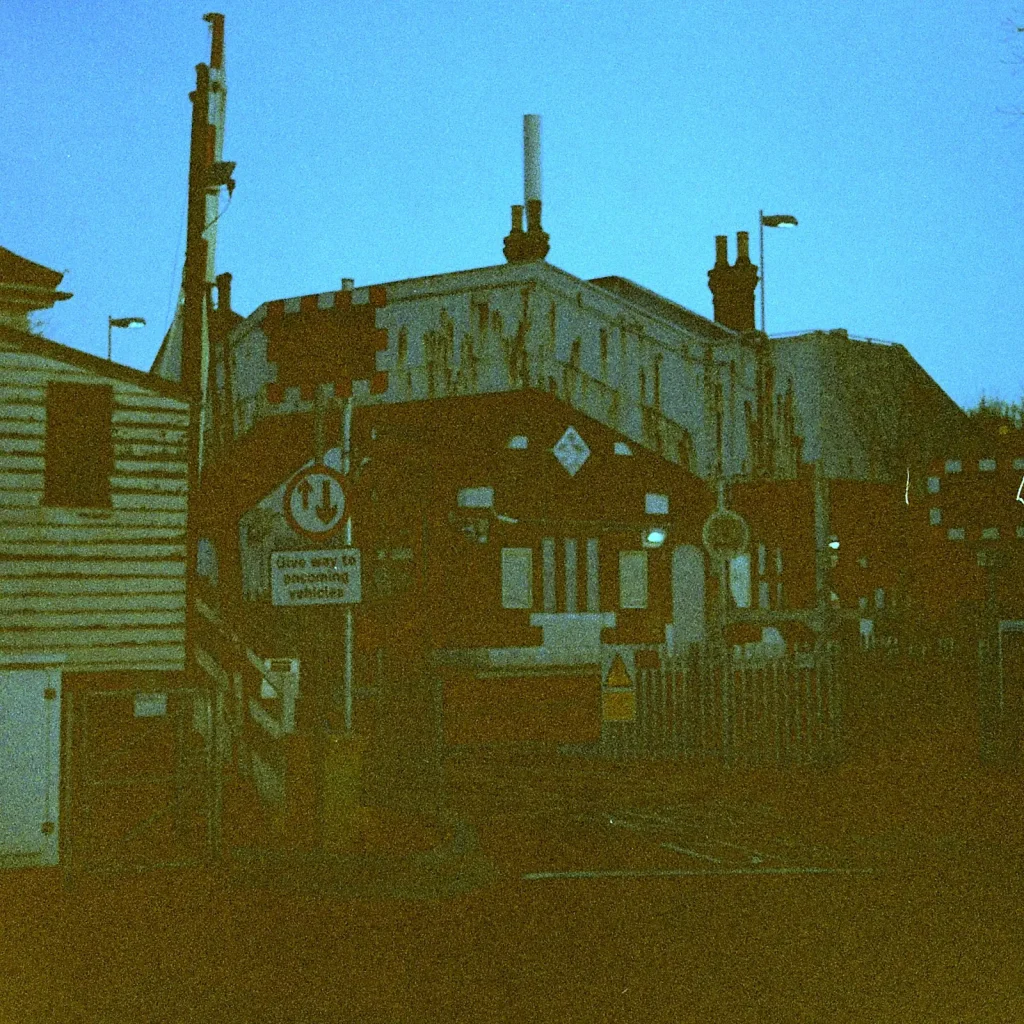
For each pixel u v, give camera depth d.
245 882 13.19
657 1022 7.94
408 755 19.53
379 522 26.05
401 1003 8.45
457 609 25.25
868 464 31.00
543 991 8.70
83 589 17.33
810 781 20.14
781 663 22.05
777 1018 7.98
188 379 18.67
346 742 14.63
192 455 18.20
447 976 9.16
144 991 8.83
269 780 17.55
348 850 14.39
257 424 25.58
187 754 17.11
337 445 25.78
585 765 22.50
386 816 17.14
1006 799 17.95
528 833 16.02
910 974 9.04
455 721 24.45
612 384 26.17
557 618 26.08
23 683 14.99
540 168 29.03
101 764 14.27
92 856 14.18
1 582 16.97
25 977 9.23
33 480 17.14
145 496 17.66
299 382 25.19
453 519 25.22
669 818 17.00
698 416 28.34
